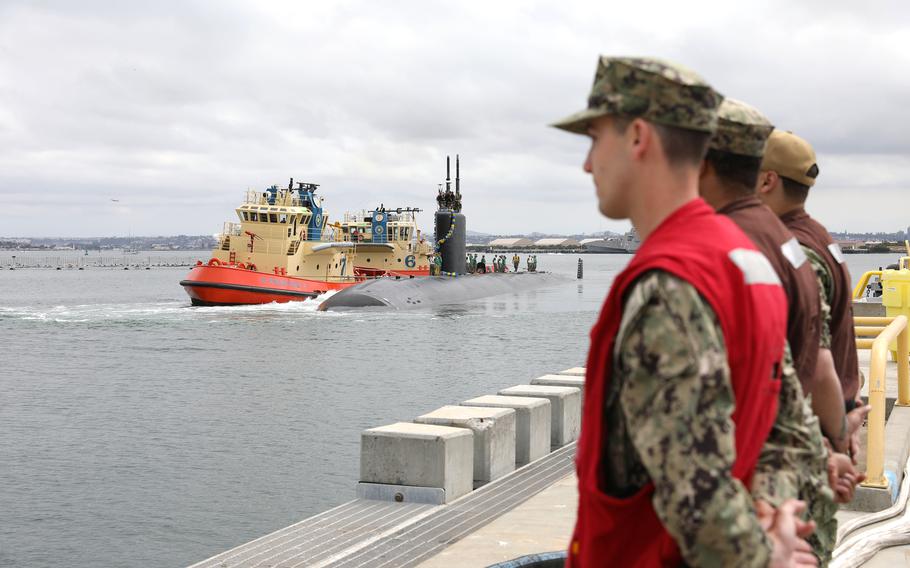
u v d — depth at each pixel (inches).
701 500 85.3
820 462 118.0
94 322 1967.3
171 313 2162.9
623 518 95.3
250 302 2262.6
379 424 893.8
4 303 2785.4
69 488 644.1
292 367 1299.2
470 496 318.3
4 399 1029.2
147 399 1034.1
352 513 297.9
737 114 127.6
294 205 2381.9
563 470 361.1
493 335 1743.4
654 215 99.4
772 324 96.3
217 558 245.0
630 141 98.6
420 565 232.1
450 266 2741.1
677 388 87.5
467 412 371.2
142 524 559.8
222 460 732.7
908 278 510.9
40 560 492.4
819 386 144.7
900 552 245.3
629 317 91.0
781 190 169.0
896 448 330.6
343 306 2215.8
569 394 454.6
